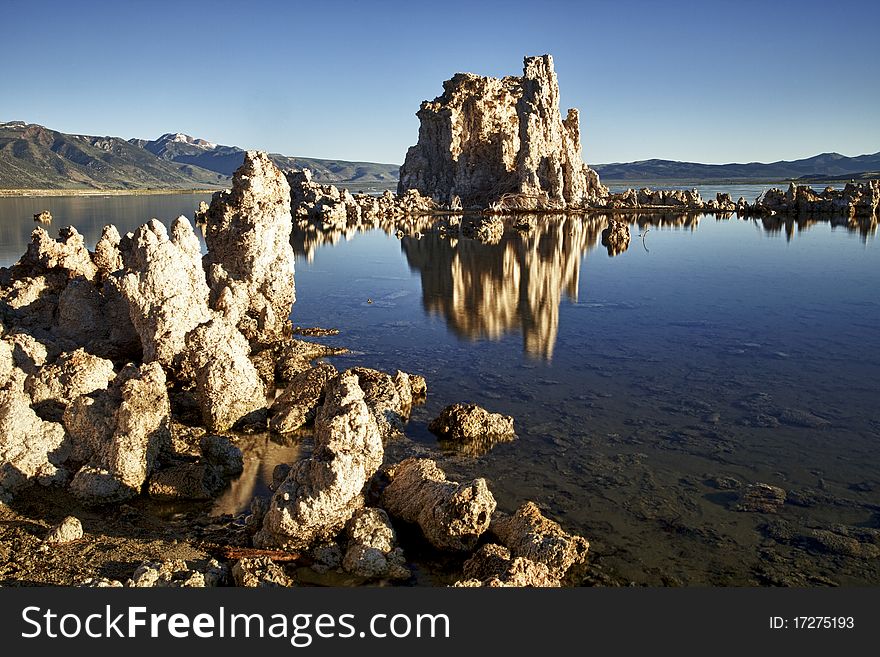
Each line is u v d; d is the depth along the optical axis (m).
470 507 12.91
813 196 101.06
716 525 14.02
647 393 22.28
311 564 12.39
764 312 34.91
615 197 120.56
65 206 135.25
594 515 14.41
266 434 18.56
